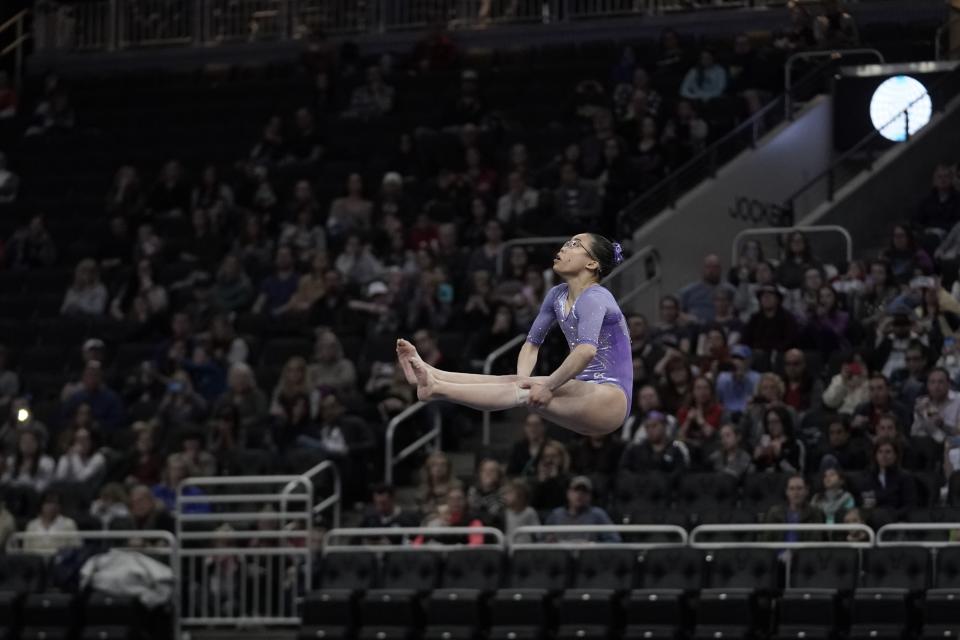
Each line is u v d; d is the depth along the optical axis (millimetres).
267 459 48344
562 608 40781
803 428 45156
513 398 25156
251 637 45281
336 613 42625
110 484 47688
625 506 44406
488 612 42031
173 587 45312
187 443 48031
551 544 42812
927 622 38312
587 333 25672
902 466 43188
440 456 46250
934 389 43906
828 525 40312
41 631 44188
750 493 43531
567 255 26531
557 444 45844
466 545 43688
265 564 46219
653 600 40188
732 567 41188
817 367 48438
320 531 45844
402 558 43875
